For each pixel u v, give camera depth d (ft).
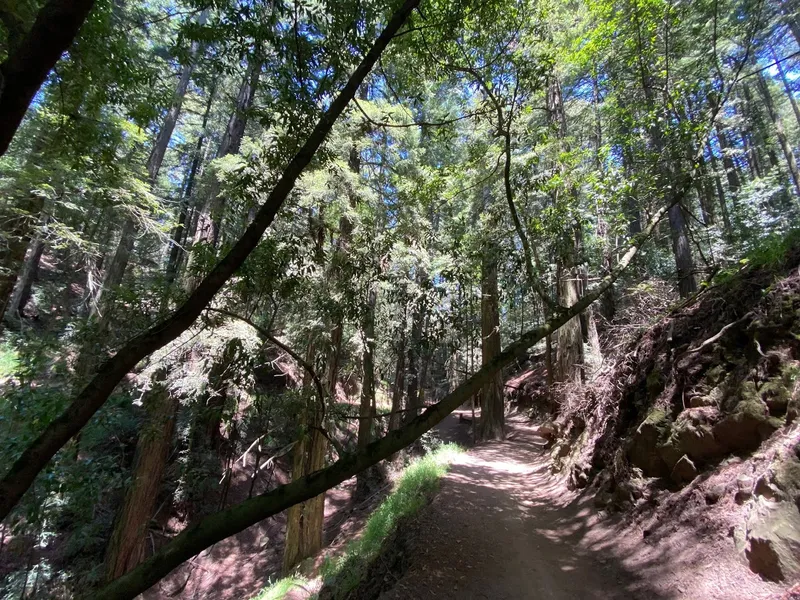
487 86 15.39
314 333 23.71
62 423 7.22
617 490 17.01
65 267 49.14
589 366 33.35
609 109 23.90
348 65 13.66
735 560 10.44
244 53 12.44
